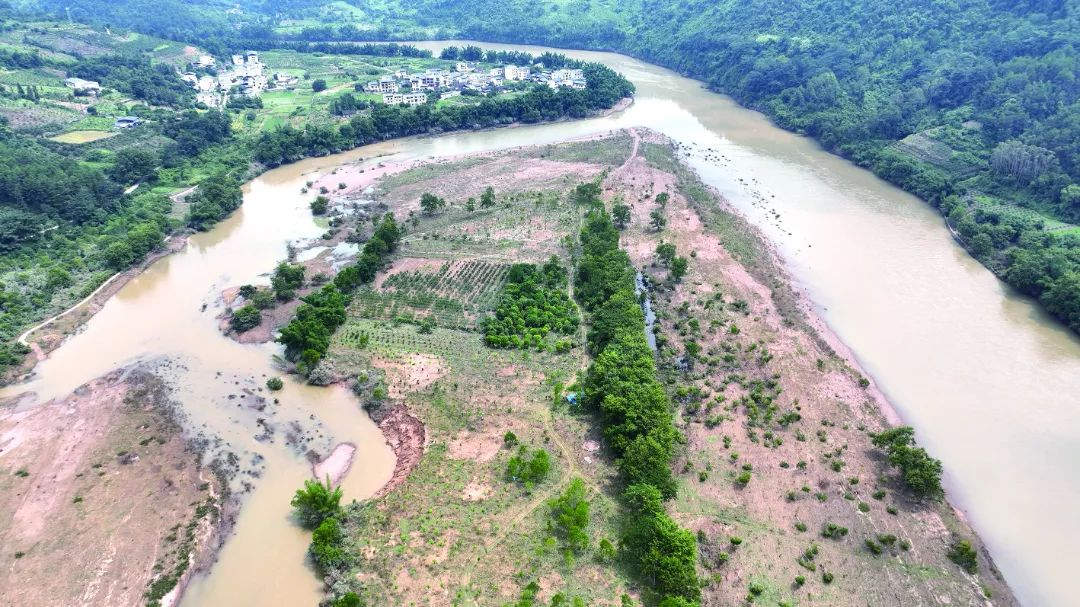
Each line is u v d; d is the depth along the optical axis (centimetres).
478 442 8738
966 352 10950
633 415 8356
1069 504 8081
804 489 8031
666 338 10925
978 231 14262
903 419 9456
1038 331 11494
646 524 6862
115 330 11744
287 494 8169
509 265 13412
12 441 8988
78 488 8162
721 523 7575
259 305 12038
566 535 7281
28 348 10962
